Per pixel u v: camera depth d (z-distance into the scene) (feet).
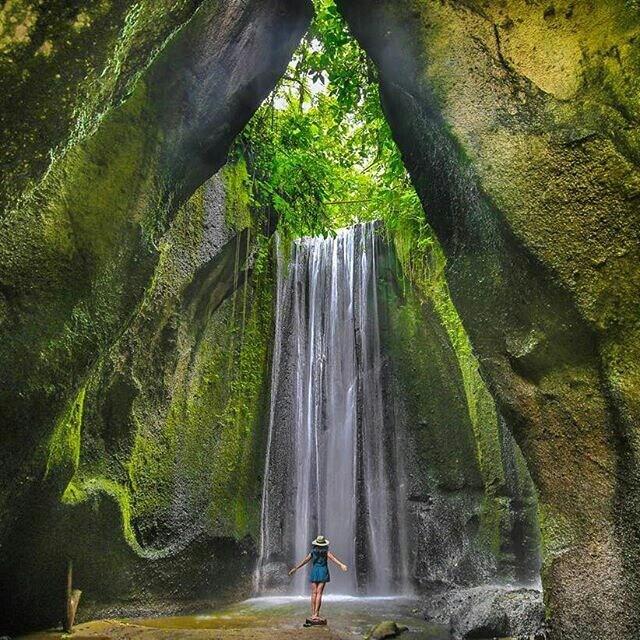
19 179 12.02
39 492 22.75
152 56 15.26
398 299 45.29
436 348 42.32
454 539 38.29
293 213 43.19
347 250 48.21
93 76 12.08
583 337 16.21
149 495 30.99
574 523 16.08
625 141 15.60
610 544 15.10
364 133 39.88
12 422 16.11
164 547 31.42
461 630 25.29
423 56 19.51
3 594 23.65
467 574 36.35
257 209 40.60
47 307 16.76
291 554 42.60
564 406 16.72
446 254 23.03
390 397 44.06
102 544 27.07
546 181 16.60
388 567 41.52
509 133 17.44
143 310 30.66
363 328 46.06
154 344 32.42
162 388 32.89
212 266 35.96
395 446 43.21
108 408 29.43
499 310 19.29
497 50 18.30
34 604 24.35
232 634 23.45
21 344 16.08
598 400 15.96
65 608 24.13
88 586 26.50
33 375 16.29
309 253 49.67
